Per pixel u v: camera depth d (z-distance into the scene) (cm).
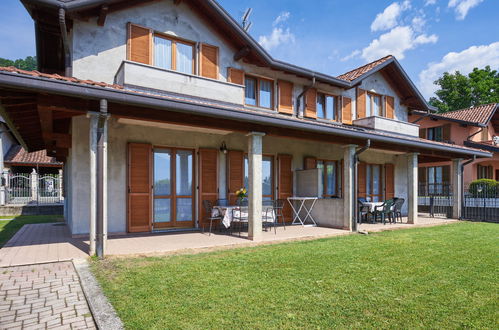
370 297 391
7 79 441
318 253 622
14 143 2236
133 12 850
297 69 1099
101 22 786
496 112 1994
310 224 1068
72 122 753
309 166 1166
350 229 920
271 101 1152
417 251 650
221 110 645
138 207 835
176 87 830
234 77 1025
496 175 2045
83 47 779
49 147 1068
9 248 631
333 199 1000
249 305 362
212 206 904
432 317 338
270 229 946
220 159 980
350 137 897
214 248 667
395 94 1510
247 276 467
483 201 1281
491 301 383
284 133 802
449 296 398
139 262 537
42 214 1630
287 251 638
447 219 1305
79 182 759
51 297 396
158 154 890
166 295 389
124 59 780
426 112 1688
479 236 855
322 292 406
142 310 345
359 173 1327
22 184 1777
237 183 998
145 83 781
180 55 935
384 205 1115
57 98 521
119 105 578
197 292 399
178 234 831
